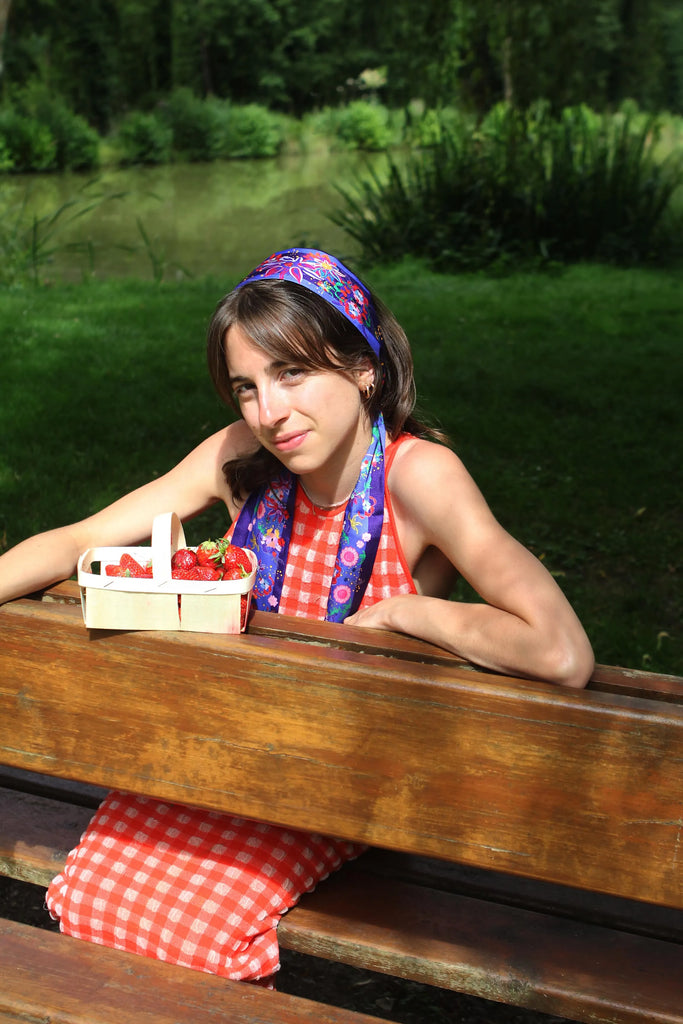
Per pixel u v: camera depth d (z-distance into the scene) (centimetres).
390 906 188
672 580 448
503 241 1392
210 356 192
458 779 159
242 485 209
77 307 977
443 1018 230
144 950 177
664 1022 165
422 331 904
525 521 498
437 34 1512
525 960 176
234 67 4419
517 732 154
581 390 711
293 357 178
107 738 176
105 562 179
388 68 4247
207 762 171
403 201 1453
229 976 173
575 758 152
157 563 166
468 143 1477
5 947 177
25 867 199
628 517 506
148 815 190
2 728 182
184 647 167
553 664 158
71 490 510
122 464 545
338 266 186
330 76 4481
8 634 177
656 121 1616
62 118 3250
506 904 192
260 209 2067
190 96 3659
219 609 166
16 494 493
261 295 179
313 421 183
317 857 190
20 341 815
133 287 1120
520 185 1417
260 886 181
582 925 186
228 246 1577
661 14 4103
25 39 3962
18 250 1196
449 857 162
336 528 202
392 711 159
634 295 1120
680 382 741
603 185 1410
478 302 1068
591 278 1266
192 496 223
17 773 227
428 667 161
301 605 207
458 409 661
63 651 174
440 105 1548
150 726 173
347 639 171
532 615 164
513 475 555
